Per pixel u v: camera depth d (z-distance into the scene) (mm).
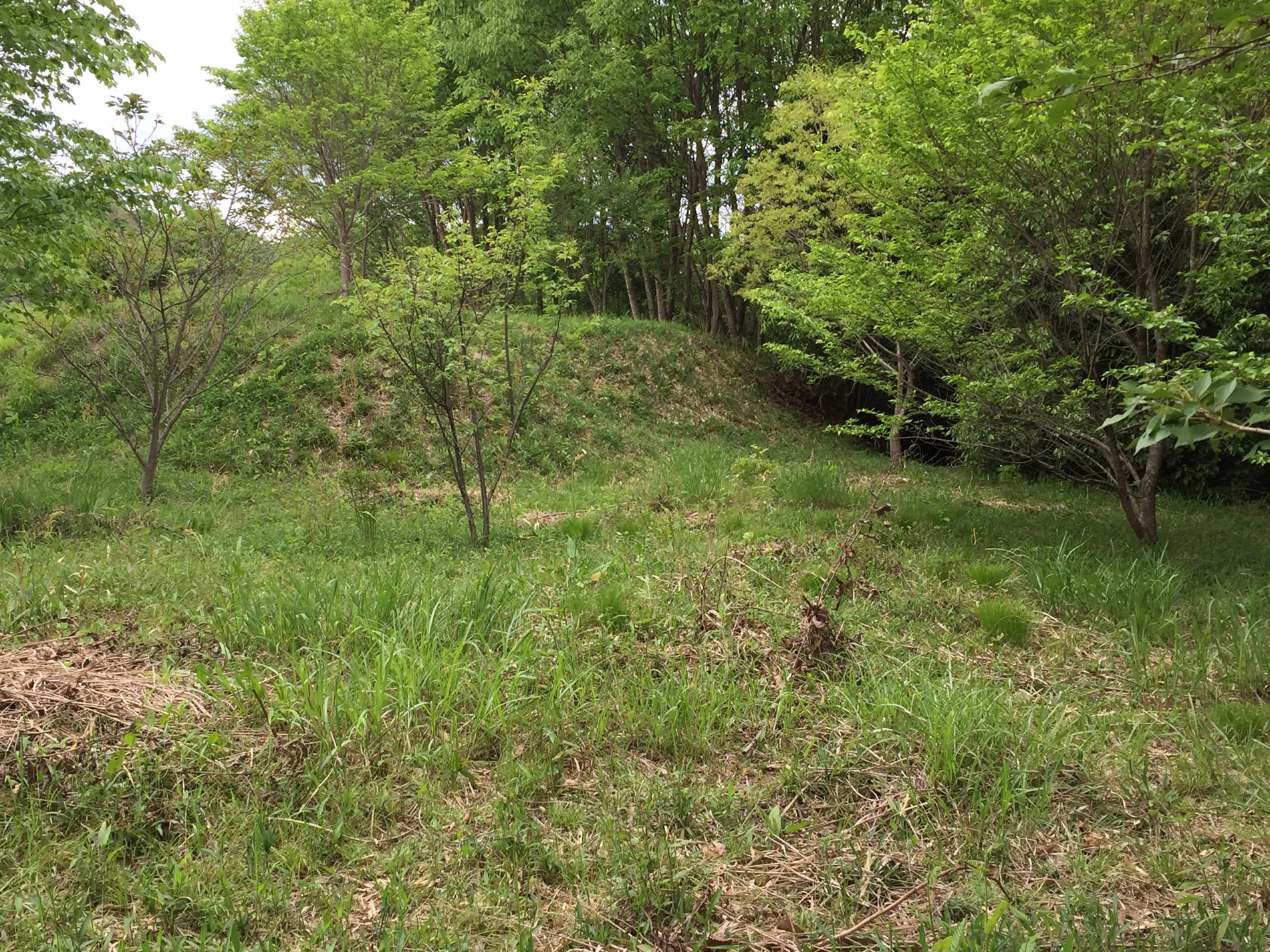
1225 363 2359
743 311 20453
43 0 7523
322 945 2297
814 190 13477
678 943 2357
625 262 19625
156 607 4684
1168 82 4707
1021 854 2832
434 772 3199
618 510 8562
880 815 3021
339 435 12148
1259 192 5348
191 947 2260
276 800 2953
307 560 6285
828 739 3553
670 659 4254
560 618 4641
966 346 7441
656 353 16844
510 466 12234
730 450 14398
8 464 10742
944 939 2199
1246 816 3059
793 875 2701
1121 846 2859
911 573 5977
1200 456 10664
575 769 3316
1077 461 8898
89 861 2555
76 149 7809
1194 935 2320
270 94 13969
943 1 6660
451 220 7273
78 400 12133
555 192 17438
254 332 13227
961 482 11961
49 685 3344
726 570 5559
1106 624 5125
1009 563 6387
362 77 13891
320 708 3346
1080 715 3771
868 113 7176
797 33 17516
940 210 7129
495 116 17344
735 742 3562
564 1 18625
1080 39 5121
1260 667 4301
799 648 4289
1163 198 6965
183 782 2938
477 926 2410
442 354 7465
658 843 2764
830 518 7762
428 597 4609
